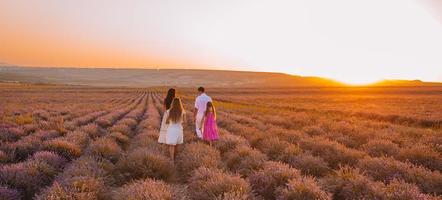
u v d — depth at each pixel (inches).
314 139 498.9
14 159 377.4
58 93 3442.4
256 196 280.4
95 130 572.7
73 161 357.1
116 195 278.8
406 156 402.9
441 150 452.4
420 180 301.7
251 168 336.8
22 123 669.9
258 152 394.0
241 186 258.7
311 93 4084.6
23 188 272.8
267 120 829.8
